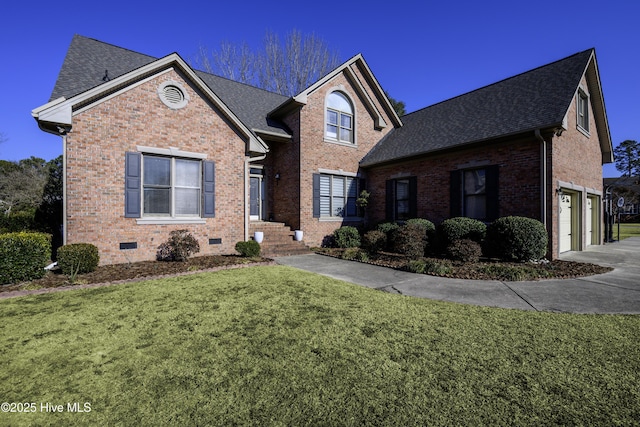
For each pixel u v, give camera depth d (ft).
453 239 31.76
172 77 29.68
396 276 24.45
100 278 21.94
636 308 16.31
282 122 44.65
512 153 32.04
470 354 10.91
